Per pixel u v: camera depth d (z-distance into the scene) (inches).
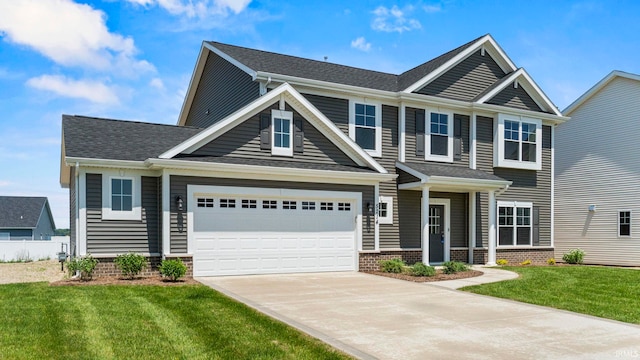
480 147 744.3
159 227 525.3
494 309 366.0
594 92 880.3
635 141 812.6
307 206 578.6
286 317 323.0
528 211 784.3
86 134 545.6
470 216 726.5
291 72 652.1
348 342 264.8
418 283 498.6
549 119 799.7
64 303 353.7
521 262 768.3
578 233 897.5
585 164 893.2
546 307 379.2
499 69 788.6
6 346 250.5
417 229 692.7
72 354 240.7
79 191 497.7
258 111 562.6
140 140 568.7
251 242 542.6
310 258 576.4
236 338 269.9
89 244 498.9
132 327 290.4
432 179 622.2
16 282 485.1
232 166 517.0
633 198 808.9
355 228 606.5
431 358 238.2
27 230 1637.6
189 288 423.8
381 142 678.5
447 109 725.3
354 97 665.0
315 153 594.6
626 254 814.5
